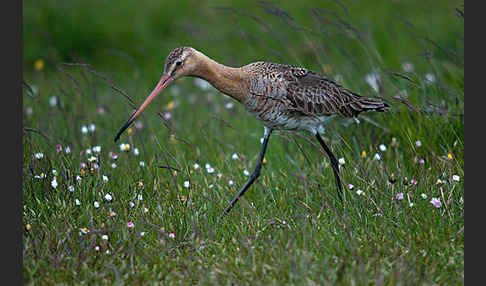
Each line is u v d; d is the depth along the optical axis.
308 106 14.84
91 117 19.20
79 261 11.88
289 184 15.15
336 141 15.95
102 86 22.33
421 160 14.73
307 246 12.26
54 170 14.62
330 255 11.99
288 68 15.14
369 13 25.88
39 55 25.44
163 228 13.00
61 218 13.16
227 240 13.02
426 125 16.25
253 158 17.03
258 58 23.28
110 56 25.66
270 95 14.63
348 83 17.94
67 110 19.25
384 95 17.00
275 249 12.12
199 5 27.52
